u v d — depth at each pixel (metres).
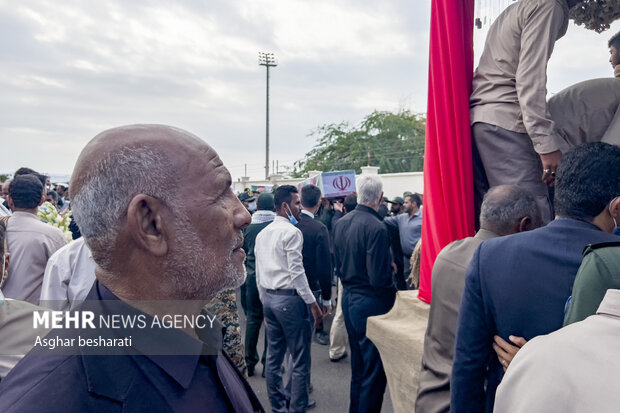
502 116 1.82
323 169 33.53
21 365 0.65
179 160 0.69
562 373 0.73
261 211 4.13
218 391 0.73
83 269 2.13
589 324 0.76
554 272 1.19
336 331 4.39
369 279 2.88
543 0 1.64
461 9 1.95
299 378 3.14
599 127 1.83
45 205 3.55
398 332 2.11
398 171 30.86
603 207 1.19
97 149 0.68
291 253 3.08
